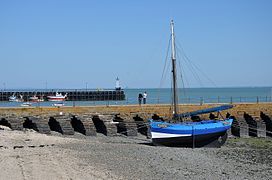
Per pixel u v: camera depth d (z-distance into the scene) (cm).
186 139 3938
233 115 5156
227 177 2575
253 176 2669
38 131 4331
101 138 4322
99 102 6638
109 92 7269
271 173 2802
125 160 2850
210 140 4044
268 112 5256
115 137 4453
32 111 4456
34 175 2153
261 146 4184
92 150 3206
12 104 6338
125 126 4600
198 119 5031
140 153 3206
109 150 3259
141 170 2553
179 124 3934
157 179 2348
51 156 2775
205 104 5084
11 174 2152
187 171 2664
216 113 5091
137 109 4819
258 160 3334
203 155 3462
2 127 4272
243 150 3872
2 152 2812
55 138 3759
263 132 5044
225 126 4106
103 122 4588
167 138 3894
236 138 4819
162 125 3897
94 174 2288
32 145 3253
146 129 4619
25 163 2461
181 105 4994
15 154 2764
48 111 4500
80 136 4369
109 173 2364
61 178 2122
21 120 4347
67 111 4556
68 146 3350
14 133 3853
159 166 2736
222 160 3256
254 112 5231
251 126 5109
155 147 3731
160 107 4894
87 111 4622
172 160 3017
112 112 4725
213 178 2512
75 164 2542
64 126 4400
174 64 4466
